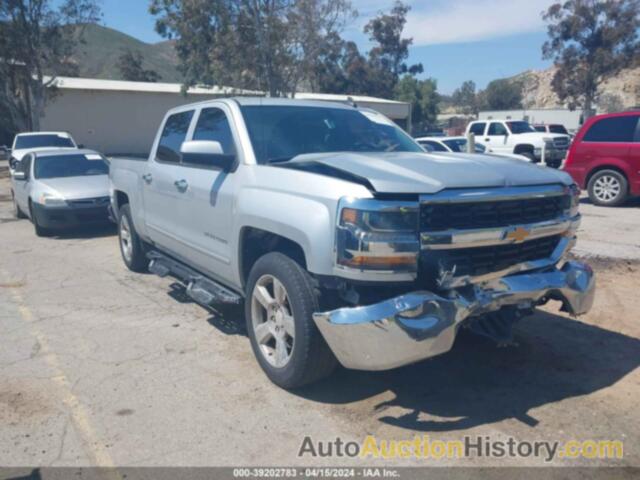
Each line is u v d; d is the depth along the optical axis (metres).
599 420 3.63
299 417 3.72
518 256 3.87
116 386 4.21
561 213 4.06
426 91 63.25
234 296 4.63
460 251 3.57
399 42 56.12
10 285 6.99
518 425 3.59
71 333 5.30
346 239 3.41
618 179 11.93
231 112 4.83
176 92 39.06
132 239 7.14
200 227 5.04
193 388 4.14
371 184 3.40
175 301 6.20
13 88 31.36
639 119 11.70
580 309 4.07
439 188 3.44
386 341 3.34
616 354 4.57
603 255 7.61
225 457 3.32
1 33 29.09
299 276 3.77
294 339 3.81
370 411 3.79
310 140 4.77
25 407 3.92
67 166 11.15
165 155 5.93
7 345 5.04
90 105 37.06
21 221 12.32
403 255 3.38
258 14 26.16
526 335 4.97
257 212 4.06
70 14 30.08
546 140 21.69
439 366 4.40
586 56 42.72
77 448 3.44
